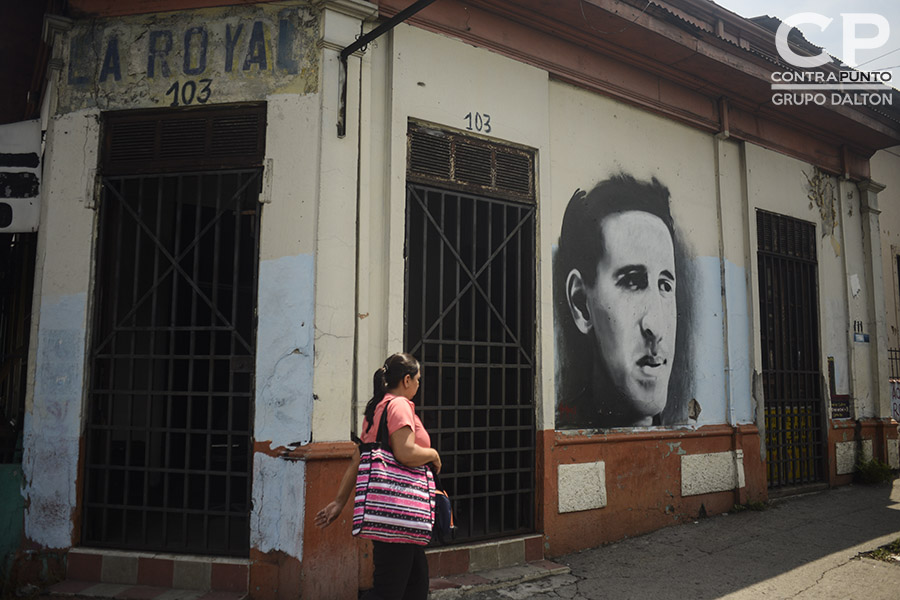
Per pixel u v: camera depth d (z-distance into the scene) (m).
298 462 4.34
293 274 4.55
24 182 5.17
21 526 4.65
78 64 4.97
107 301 4.92
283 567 4.30
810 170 8.70
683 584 4.86
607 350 6.23
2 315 5.96
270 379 4.50
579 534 5.68
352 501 4.48
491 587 4.76
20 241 5.91
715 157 7.54
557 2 5.62
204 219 6.46
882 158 11.15
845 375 8.84
